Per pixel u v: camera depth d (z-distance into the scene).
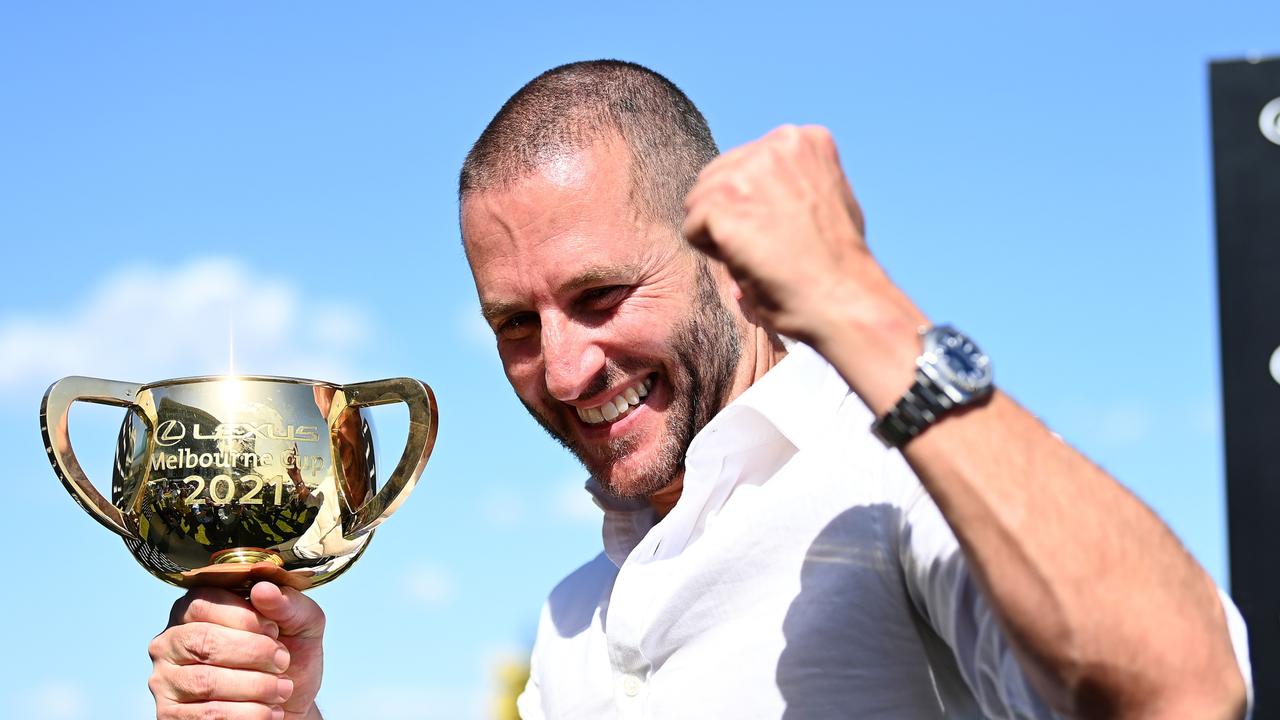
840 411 2.00
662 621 1.99
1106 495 1.38
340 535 2.00
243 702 1.99
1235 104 2.52
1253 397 2.43
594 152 2.12
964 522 1.37
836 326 1.40
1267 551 2.38
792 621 1.89
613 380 2.13
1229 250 2.48
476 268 2.19
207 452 1.93
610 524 2.38
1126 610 1.33
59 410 1.95
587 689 2.24
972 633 1.66
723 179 1.45
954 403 1.38
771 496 1.95
